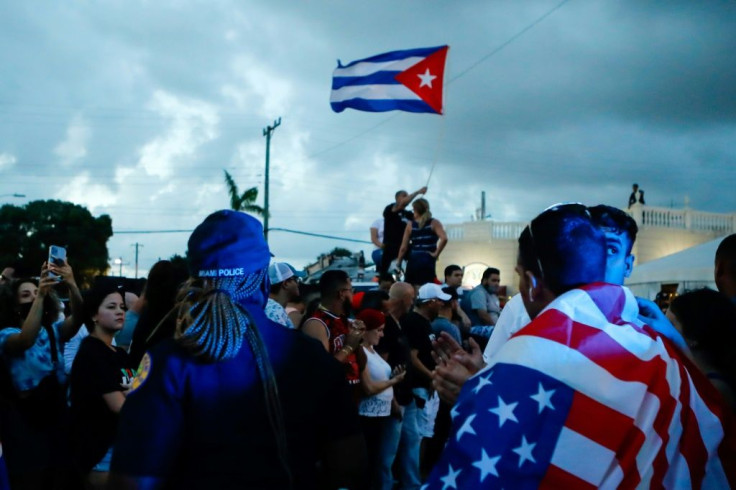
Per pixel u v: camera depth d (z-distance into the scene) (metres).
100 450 3.49
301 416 1.87
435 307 6.80
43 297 3.95
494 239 26.23
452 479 1.59
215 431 1.74
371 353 5.48
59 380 4.10
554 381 1.62
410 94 9.63
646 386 1.67
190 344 1.76
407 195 9.46
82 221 49.19
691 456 1.72
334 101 9.97
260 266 1.98
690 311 2.52
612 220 2.55
